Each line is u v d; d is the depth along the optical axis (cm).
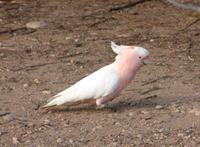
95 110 1167
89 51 1619
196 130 1076
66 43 1686
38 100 1231
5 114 1157
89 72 1439
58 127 1093
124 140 1037
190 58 1563
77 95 1120
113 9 2014
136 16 1961
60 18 1923
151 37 1753
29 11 2005
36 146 1019
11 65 1489
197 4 2050
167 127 1088
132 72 1138
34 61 1526
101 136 1053
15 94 1269
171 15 1972
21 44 1675
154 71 1440
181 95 1260
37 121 1121
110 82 1123
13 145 1025
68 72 1438
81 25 1858
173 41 1719
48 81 1363
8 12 1989
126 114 1149
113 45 1152
